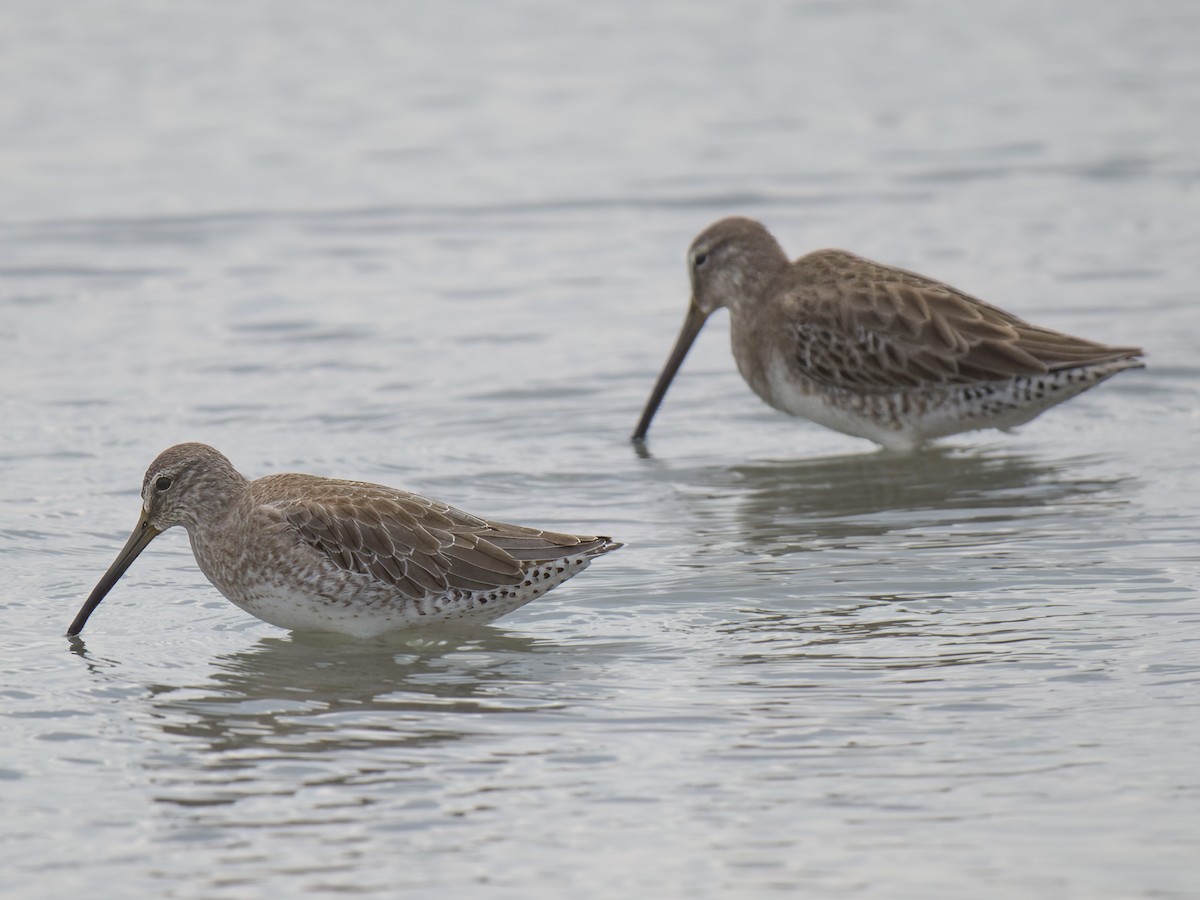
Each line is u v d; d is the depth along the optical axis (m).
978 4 36.78
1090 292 20.48
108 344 19.12
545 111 29.42
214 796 9.12
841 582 12.38
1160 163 26.44
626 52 32.97
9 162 26.38
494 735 9.85
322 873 8.29
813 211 24.38
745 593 12.22
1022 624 11.36
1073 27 35.19
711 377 18.53
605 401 17.59
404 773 9.35
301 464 15.36
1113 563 12.52
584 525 13.92
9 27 33.41
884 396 15.81
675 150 27.41
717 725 9.89
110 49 32.28
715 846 8.46
